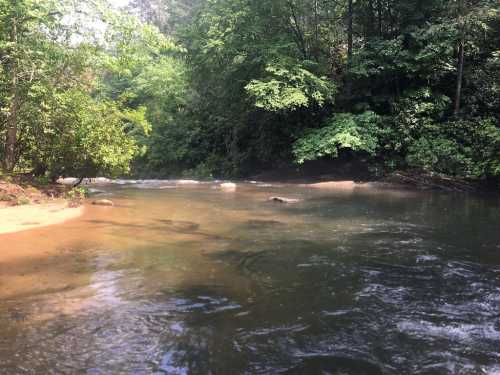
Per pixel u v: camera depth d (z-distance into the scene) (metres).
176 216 9.98
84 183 18.41
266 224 9.16
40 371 3.32
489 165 16.17
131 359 3.53
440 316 4.46
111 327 4.11
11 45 11.66
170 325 4.17
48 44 12.72
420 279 5.61
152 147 31.36
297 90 19.06
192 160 30.19
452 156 17.19
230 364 3.49
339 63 23.16
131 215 10.00
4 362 3.44
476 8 17.72
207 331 4.05
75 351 3.64
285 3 21.38
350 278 5.63
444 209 11.47
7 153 12.81
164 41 14.09
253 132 26.14
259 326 4.18
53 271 5.75
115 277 5.55
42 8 12.34
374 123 19.80
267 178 22.56
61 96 12.67
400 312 4.55
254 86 19.34
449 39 18.50
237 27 21.09
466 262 6.37
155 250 6.90
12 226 8.37
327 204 12.34
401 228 8.80
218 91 25.42
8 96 12.39
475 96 19.64
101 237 7.71
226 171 26.67
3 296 4.85
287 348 3.76
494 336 4.04
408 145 19.00
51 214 9.73
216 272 5.82
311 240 7.71
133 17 13.52
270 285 5.34
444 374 3.39
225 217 9.95
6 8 11.65
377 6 21.86
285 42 20.75
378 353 3.70
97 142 13.07
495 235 8.17
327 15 23.36
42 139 13.08
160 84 31.81
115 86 36.19
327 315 4.46
